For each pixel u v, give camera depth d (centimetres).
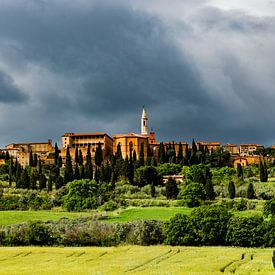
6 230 14262
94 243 14050
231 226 13738
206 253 11412
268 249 12306
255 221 13825
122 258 11038
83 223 15600
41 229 14112
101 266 9950
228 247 13175
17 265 10394
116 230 14275
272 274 8088
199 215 13938
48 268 9812
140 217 17688
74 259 11150
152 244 13962
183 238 13712
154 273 8475
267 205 16750
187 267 9306
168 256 11094
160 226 14275
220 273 8375
